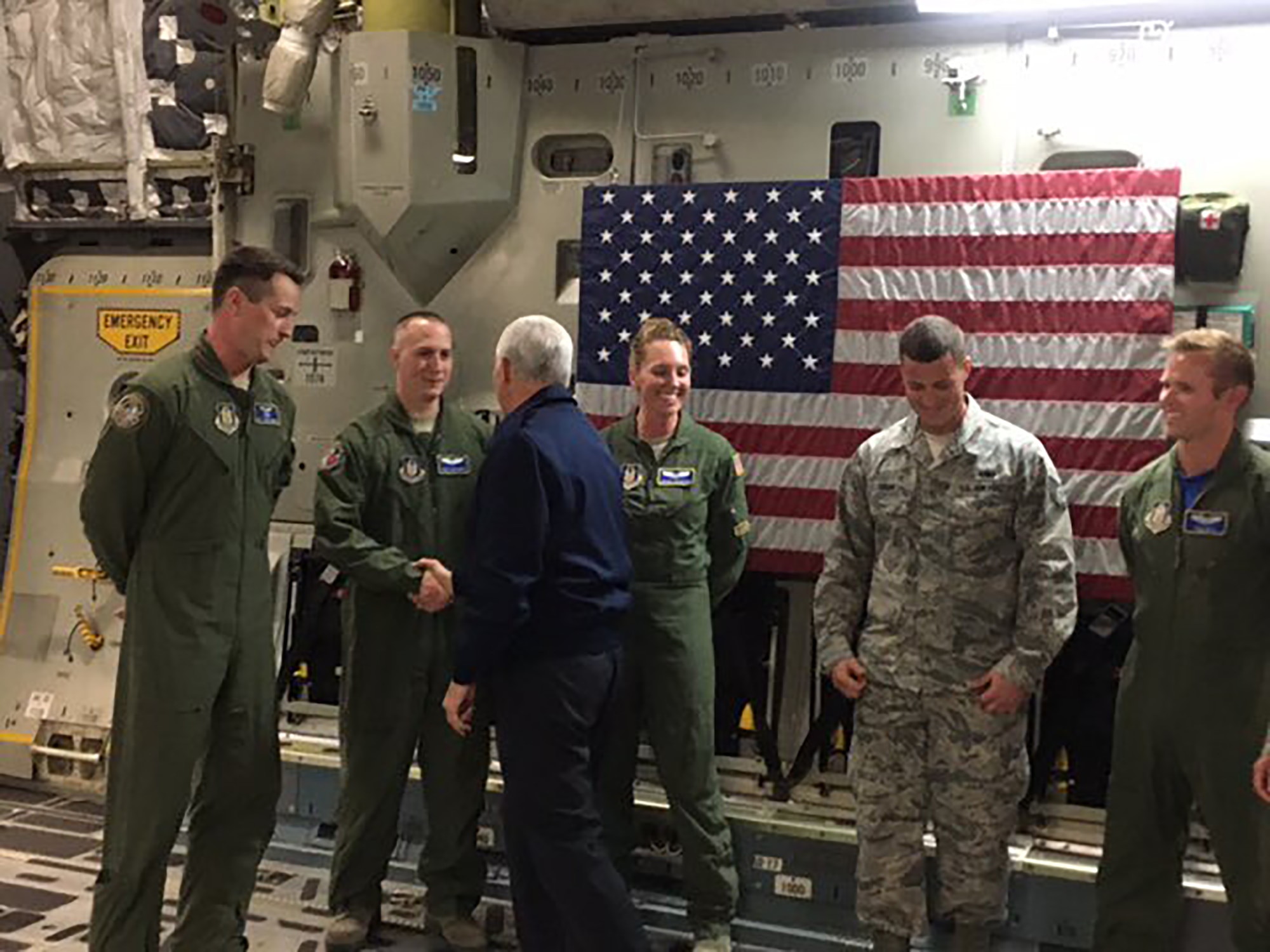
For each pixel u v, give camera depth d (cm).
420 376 401
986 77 429
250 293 341
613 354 459
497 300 494
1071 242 407
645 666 399
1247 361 324
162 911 385
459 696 345
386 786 400
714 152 463
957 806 353
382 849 404
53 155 566
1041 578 345
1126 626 404
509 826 342
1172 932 352
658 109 469
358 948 399
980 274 416
